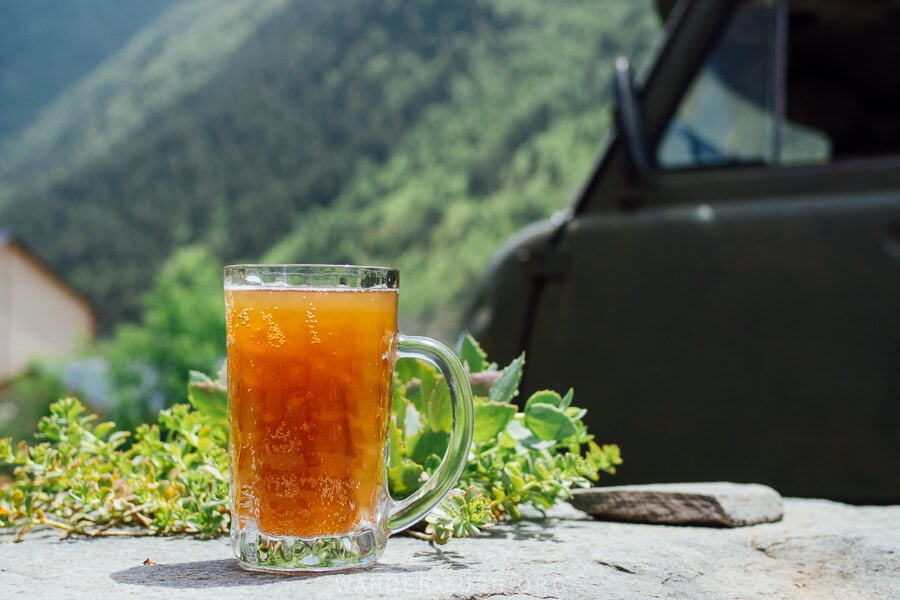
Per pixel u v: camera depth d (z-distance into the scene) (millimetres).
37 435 1602
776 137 2838
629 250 2889
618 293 2887
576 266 2969
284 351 1186
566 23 67188
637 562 1314
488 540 1465
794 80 2854
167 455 1573
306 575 1185
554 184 55656
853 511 1816
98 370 20016
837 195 2699
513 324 3055
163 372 18141
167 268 18406
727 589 1287
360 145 69062
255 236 68125
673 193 2922
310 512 1183
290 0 86500
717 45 2982
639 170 2916
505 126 61312
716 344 2734
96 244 73312
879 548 1473
